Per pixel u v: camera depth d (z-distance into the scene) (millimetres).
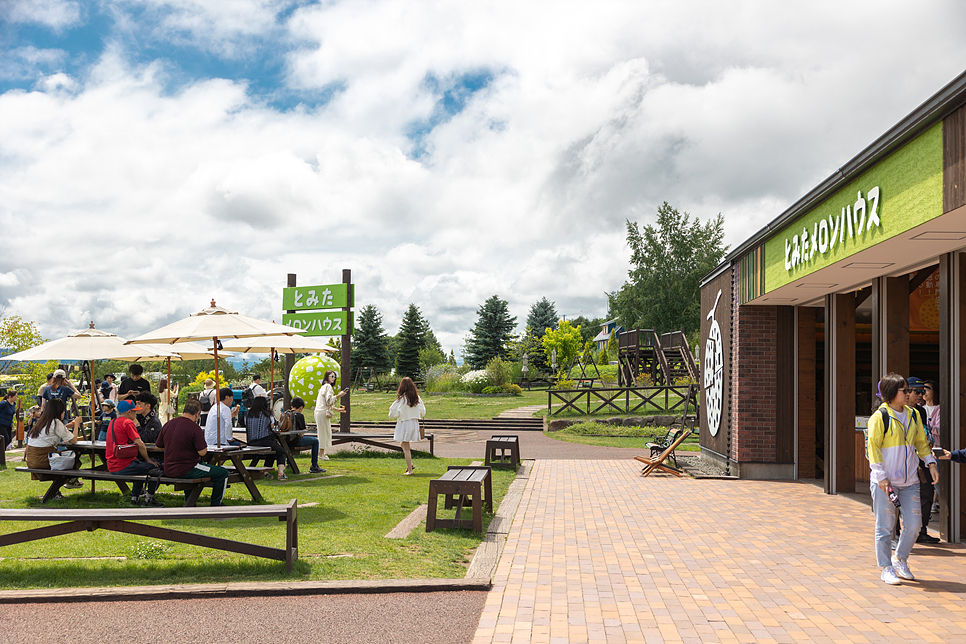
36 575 5234
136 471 8008
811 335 11898
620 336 35094
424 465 12781
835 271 8195
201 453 7785
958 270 6852
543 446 18469
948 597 4961
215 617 4445
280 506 5527
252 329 9367
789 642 4059
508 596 4922
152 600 4781
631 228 57812
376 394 43688
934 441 7285
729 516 8102
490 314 69250
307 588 4926
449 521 7055
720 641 4066
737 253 11766
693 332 55969
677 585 5230
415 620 4410
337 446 16078
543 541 6691
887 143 6039
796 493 9969
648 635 4156
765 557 6125
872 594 5031
